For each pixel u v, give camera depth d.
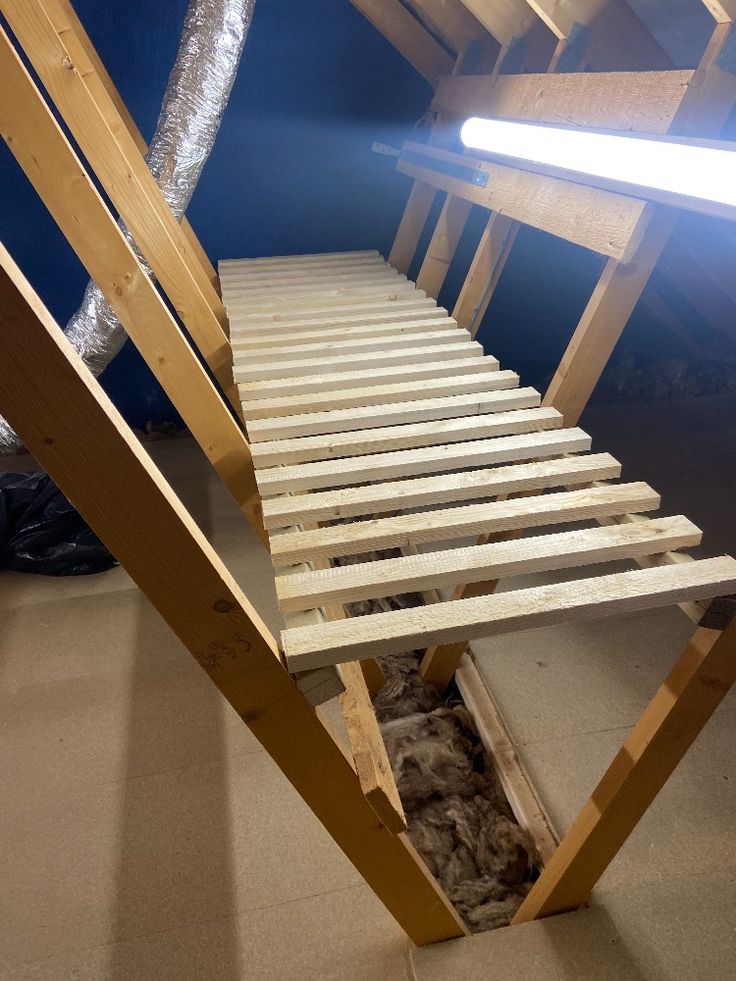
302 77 2.35
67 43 1.21
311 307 1.71
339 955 1.17
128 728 1.59
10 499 2.05
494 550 0.83
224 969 1.16
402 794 1.43
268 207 2.56
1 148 2.23
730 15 1.04
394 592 0.79
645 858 1.29
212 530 2.27
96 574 2.08
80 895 1.27
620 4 1.44
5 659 1.78
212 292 1.65
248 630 0.65
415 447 1.12
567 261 2.87
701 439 2.76
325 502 0.95
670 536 0.87
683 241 2.01
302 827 1.38
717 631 0.85
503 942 1.14
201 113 1.72
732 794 1.41
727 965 1.12
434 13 2.00
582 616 0.77
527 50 1.79
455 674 1.71
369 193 2.61
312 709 0.73
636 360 3.27
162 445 2.76
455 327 1.58
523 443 1.10
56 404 0.48
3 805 1.43
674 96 1.11
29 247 2.41
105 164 1.26
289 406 1.21
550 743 1.54
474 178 1.70
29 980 1.15
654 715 0.94
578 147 1.22
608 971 1.11
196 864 1.32
